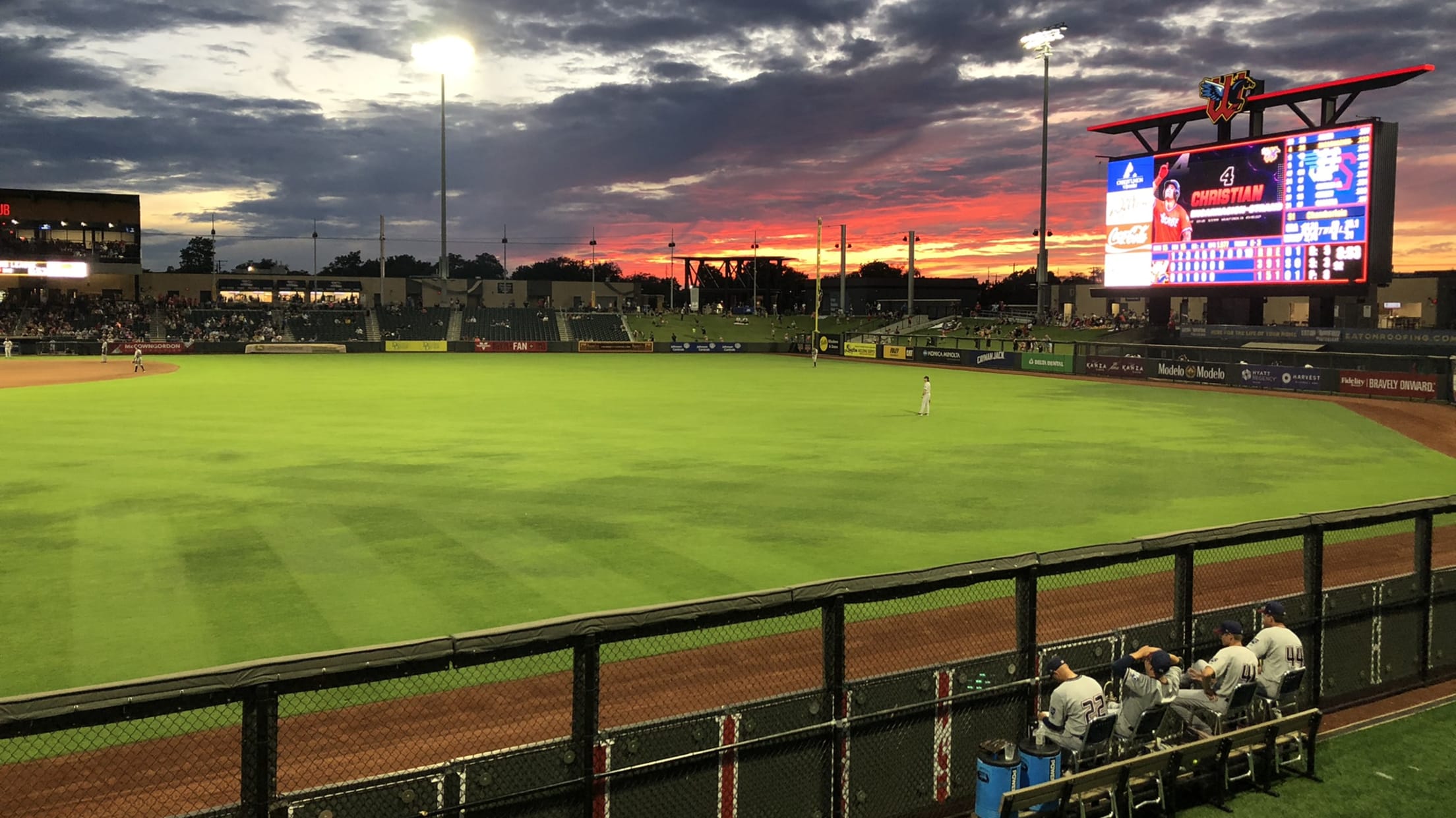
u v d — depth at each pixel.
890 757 7.00
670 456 26.58
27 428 31.97
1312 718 8.23
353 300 123.12
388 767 7.98
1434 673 10.13
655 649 11.16
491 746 8.49
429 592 13.80
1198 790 7.96
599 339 99.00
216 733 8.84
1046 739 7.42
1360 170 47.25
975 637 11.45
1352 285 47.97
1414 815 7.55
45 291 91.81
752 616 6.32
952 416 37.09
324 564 15.30
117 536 17.06
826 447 28.53
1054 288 107.75
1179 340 62.88
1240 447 28.91
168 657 11.27
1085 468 24.89
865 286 130.00
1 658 11.22
